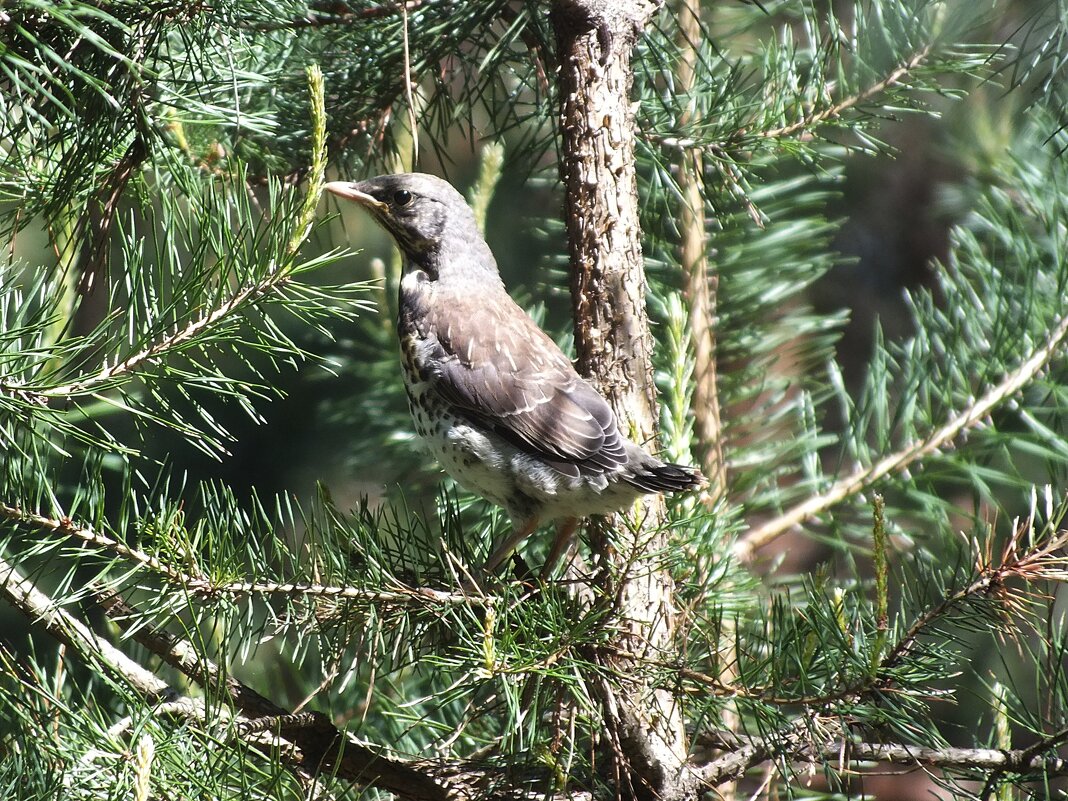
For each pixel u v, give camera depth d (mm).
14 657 2908
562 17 3592
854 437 4375
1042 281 4426
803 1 4801
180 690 3779
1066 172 4680
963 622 2947
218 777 2658
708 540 3723
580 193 3611
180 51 3820
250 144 4387
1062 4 3668
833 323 5070
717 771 3318
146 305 2885
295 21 3824
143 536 2930
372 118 4422
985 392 4289
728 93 4359
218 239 2986
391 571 3330
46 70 2592
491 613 2797
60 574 4207
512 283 6316
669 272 4871
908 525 5184
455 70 4859
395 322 5438
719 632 3164
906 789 6898
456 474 4305
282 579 3076
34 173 3572
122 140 3309
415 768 3273
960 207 6387
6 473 2875
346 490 6652
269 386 3045
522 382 4188
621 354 3646
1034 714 3197
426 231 4578
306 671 4637
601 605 3334
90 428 5637
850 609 3203
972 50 4434
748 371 4883
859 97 4367
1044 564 2850
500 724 3998
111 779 2621
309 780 3104
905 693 2887
